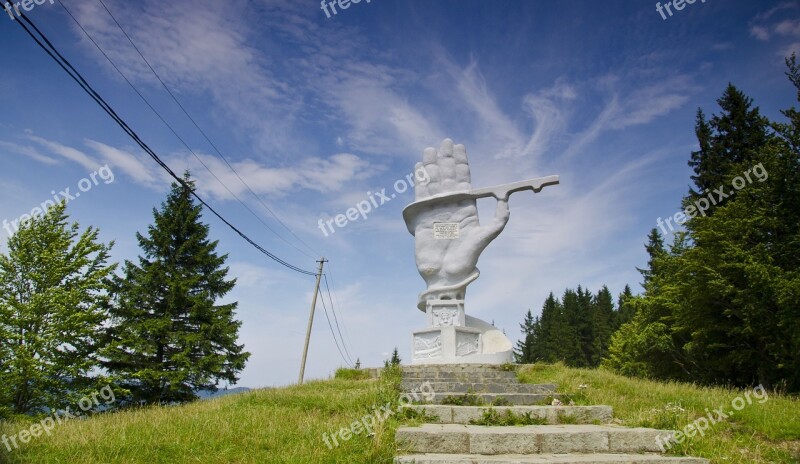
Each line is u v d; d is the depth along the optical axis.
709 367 24.84
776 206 19.95
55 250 21.58
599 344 57.41
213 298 30.36
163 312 28.31
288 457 7.40
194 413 10.27
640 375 31.05
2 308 19.91
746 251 19.67
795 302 17.11
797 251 18.91
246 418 9.52
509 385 12.16
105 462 7.28
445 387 12.21
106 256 23.45
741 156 29.89
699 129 32.44
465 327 17.06
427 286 18.41
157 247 29.69
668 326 26.97
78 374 21.86
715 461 7.41
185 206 30.83
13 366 19.52
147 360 26.80
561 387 12.34
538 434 7.66
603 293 68.44
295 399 11.31
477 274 17.98
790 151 19.50
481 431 7.83
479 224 18.38
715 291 20.69
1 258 20.95
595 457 7.24
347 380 15.00
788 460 8.04
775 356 19.31
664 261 27.80
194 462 7.40
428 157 19.05
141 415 10.42
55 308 20.81
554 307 65.94
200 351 28.14
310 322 30.11
